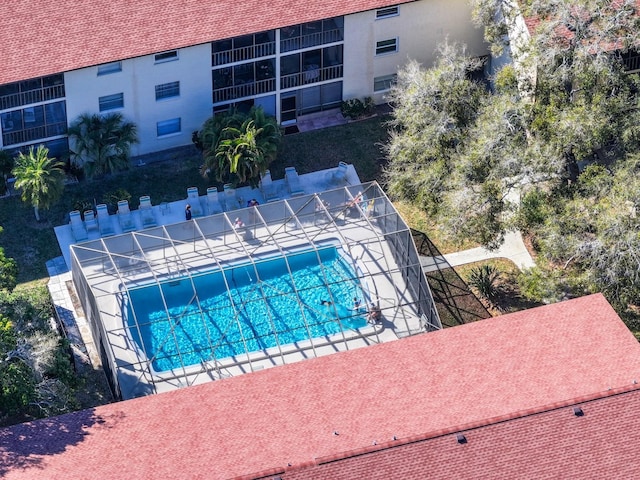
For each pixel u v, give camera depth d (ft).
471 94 236.84
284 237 240.94
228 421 194.49
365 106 272.92
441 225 228.22
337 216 243.19
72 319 238.48
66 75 248.32
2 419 209.67
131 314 228.63
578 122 222.69
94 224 251.80
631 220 214.28
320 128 272.92
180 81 258.16
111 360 220.02
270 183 260.42
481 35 272.10
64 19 249.55
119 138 255.50
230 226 241.55
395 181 238.89
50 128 255.09
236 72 262.06
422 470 184.75
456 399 195.21
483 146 225.15
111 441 192.44
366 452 185.78
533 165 222.28
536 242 239.50
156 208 256.52
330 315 230.68
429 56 272.92
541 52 229.25
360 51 266.77
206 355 224.94
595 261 214.69
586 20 228.02
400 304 231.09
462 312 238.27
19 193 257.96
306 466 184.14
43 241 251.19
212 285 235.20
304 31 260.01
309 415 194.59
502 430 188.65
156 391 218.79
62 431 194.70
